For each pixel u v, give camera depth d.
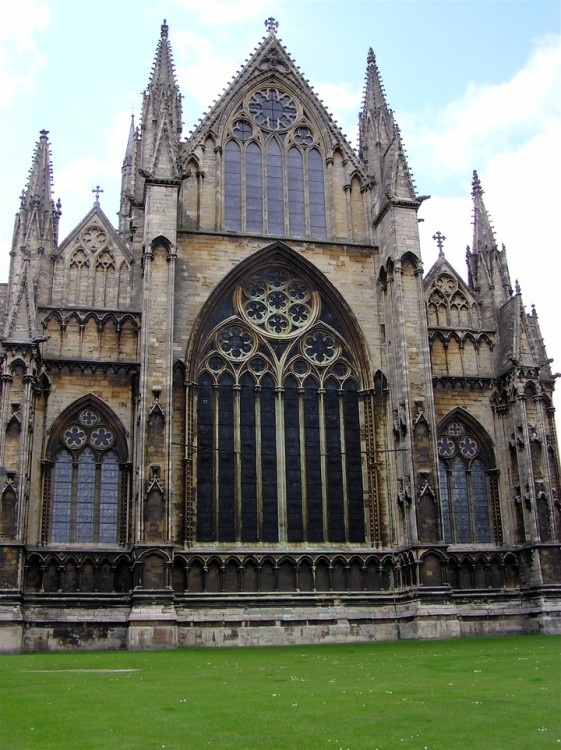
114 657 44.06
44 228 62.34
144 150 64.31
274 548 59.22
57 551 55.47
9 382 54.09
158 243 59.72
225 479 60.44
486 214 71.00
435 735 18.66
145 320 57.91
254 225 67.25
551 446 64.81
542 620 58.91
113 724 20.52
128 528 57.19
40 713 22.39
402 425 60.69
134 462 57.38
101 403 59.31
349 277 66.50
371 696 25.12
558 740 17.95
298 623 56.78
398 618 58.06
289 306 65.62
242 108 69.88
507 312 66.81
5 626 50.31
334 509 61.84
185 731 19.48
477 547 62.78
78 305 61.44
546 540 61.00
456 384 65.88
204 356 62.62
